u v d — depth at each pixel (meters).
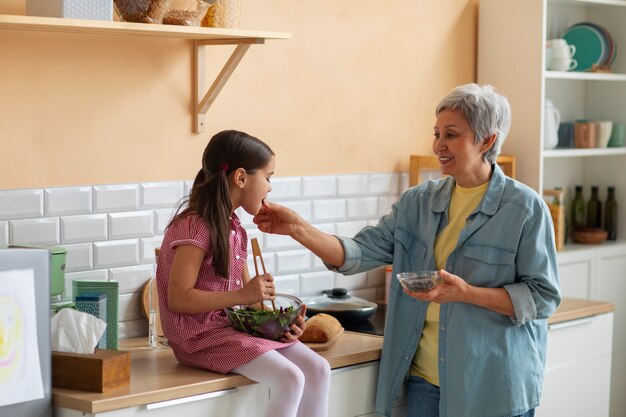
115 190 3.17
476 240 2.89
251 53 3.50
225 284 2.81
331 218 3.81
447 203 2.99
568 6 4.64
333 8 3.74
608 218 4.69
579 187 4.66
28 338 2.40
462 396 2.84
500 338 2.87
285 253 3.66
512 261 2.85
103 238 3.16
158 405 2.53
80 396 2.45
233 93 3.46
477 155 2.89
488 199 2.90
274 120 3.59
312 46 3.69
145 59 3.21
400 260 3.07
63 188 3.05
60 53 3.02
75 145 3.08
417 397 3.03
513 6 4.16
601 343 3.76
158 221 3.29
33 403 2.42
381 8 3.91
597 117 4.77
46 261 2.45
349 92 3.83
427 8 4.08
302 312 2.90
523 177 4.17
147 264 3.27
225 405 2.71
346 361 2.98
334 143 3.80
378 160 3.96
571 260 4.32
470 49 4.28
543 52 4.06
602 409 3.80
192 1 3.09
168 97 3.28
